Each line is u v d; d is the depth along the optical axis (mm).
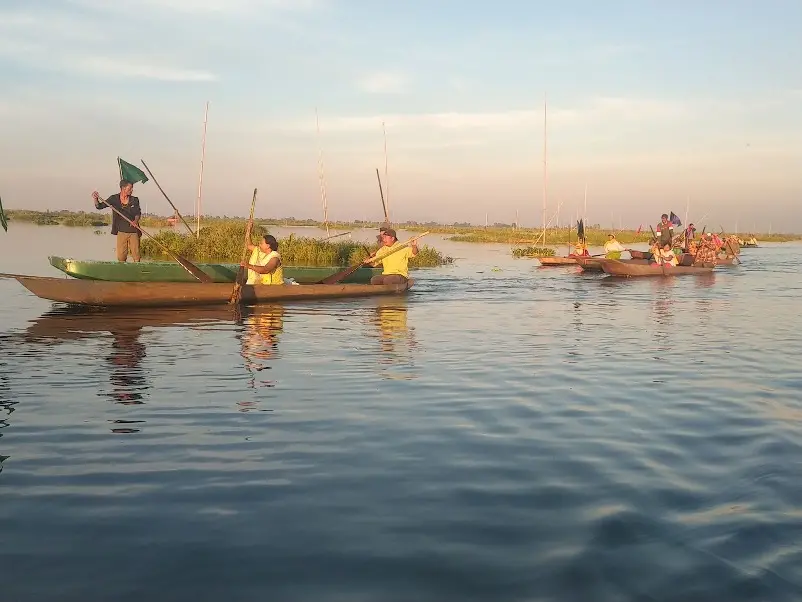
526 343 9641
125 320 11391
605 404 6340
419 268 26469
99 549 3443
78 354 8445
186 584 3129
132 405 6109
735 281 21438
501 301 15102
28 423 5539
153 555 3389
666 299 15852
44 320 11289
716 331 10961
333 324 11273
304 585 3127
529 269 26016
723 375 7652
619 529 3688
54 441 5102
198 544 3504
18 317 11586
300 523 3754
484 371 7723
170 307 13055
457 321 11812
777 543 3533
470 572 3244
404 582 3156
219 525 3723
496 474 4512
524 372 7695
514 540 3566
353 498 4102
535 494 4176
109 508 3926
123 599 3006
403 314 12680
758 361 8484
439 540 3564
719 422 5773
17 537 3562
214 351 8734
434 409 6102
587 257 25797
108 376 7242
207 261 26047
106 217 82188
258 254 14977
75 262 13789
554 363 8234
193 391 6633
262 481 4359
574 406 6258
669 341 9938
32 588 3084
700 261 27859
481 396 6582
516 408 6164
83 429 5387
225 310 12883
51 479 4355
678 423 5738
